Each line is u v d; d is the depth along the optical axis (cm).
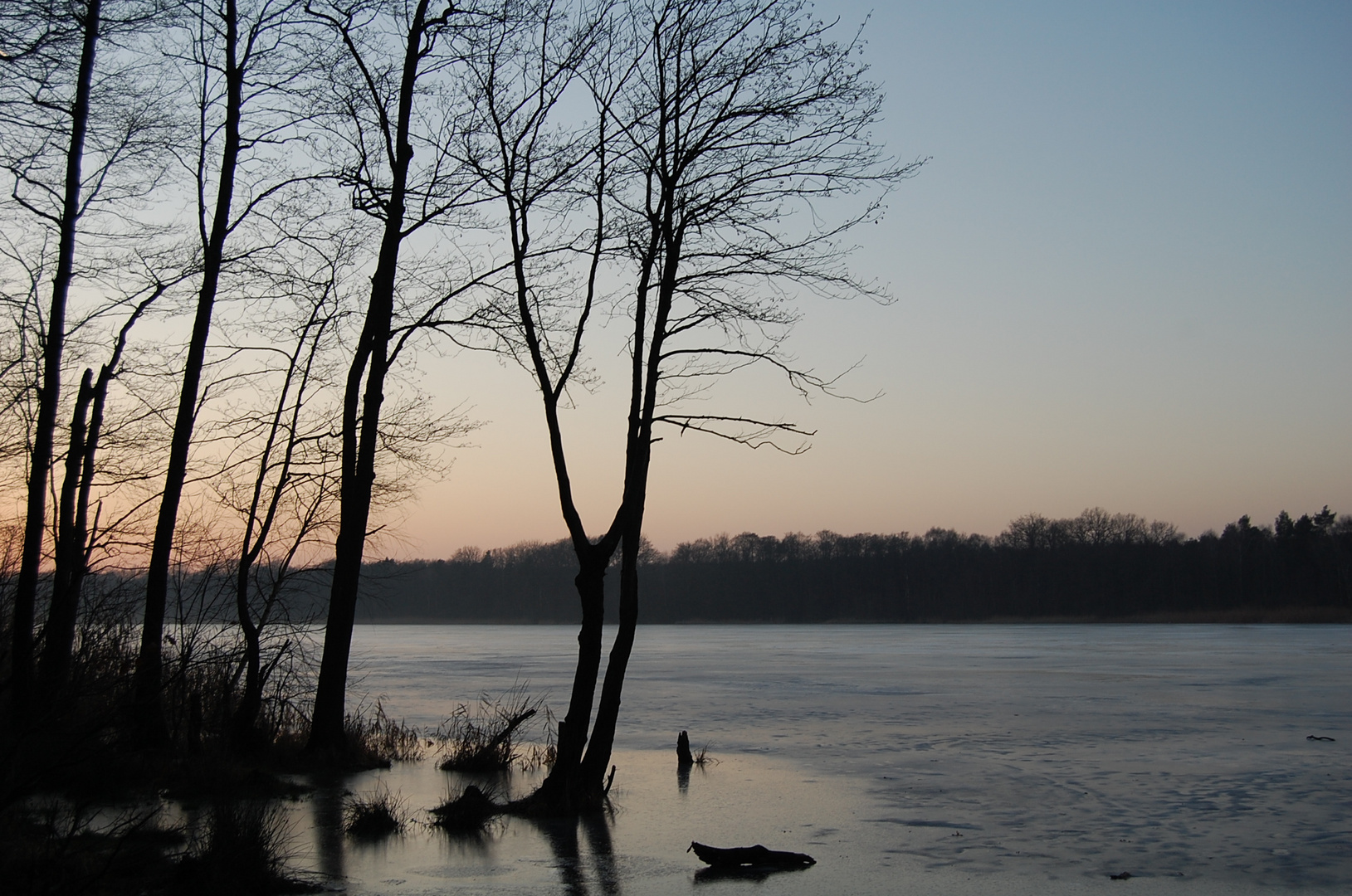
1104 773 2064
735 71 1530
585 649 1554
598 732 1570
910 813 1609
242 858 1027
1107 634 12088
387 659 7144
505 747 1981
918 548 19312
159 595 1678
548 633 14475
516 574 17925
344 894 1054
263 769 1775
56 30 1261
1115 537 17975
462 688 4466
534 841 1323
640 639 11856
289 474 2147
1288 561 16275
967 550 18688
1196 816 1606
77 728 912
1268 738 2670
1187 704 3644
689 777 1978
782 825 1493
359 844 1283
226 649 1783
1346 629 12875
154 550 1686
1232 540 17000
